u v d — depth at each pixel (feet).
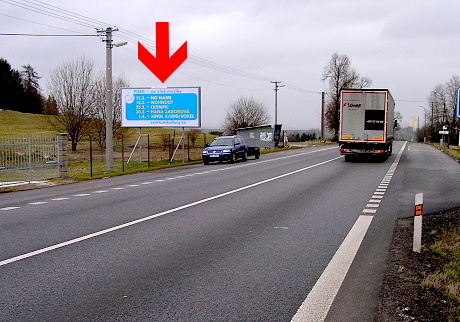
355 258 20.86
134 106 99.35
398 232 26.45
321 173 65.00
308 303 15.29
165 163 93.25
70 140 141.59
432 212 33.22
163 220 29.73
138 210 33.76
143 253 21.56
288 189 46.32
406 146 183.62
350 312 14.53
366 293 16.25
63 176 62.95
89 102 141.28
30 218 30.91
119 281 17.51
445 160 96.78
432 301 15.44
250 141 165.27
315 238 24.77
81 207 35.60
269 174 63.82
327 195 41.83
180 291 16.40
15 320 13.87
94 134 147.54
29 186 53.98
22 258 20.65
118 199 40.04
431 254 21.66
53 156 63.00
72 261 20.20
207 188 47.65
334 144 226.17
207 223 28.76
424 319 13.93
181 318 13.99
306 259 20.65
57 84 140.77
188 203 37.09
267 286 16.98
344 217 30.94
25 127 207.92
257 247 22.80
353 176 60.44
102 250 22.11
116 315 14.24
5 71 299.58
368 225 28.32
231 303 15.26
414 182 53.21
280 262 20.15
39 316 14.16
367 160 95.50
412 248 22.67
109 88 73.77
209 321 13.79
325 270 18.99
